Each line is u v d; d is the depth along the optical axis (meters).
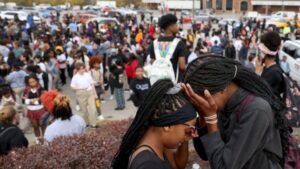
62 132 5.77
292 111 3.81
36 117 8.91
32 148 4.83
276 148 2.21
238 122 2.14
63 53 16.19
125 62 14.03
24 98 9.09
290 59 16.78
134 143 1.95
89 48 17.19
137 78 8.89
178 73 4.56
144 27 33.56
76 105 12.45
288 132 2.36
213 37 23.56
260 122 2.06
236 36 33.34
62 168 4.22
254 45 22.00
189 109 1.91
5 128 5.24
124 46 17.36
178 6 78.50
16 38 25.83
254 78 2.19
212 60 2.15
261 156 2.13
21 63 13.39
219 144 2.12
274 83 3.99
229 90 2.18
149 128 1.94
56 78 14.78
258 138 2.06
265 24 42.97
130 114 12.16
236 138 2.08
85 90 10.16
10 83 11.63
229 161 2.05
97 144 4.73
